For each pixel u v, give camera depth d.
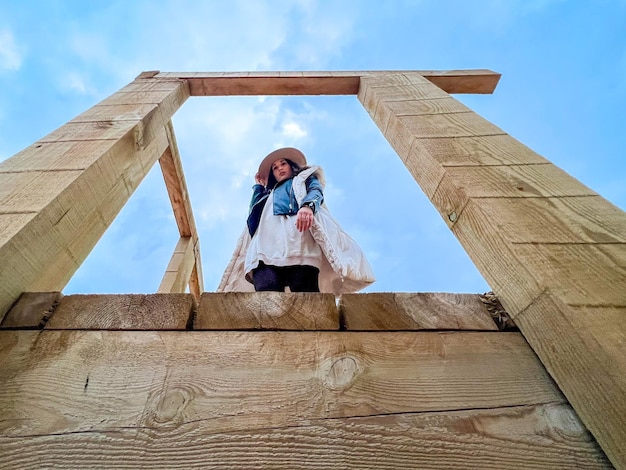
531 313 0.87
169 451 0.66
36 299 0.93
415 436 0.69
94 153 1.34
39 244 1.03
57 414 0.71
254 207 2.01
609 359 0.68
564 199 1.09
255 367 0.80
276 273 1.56
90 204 1.29
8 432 0.68
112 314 0.91
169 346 0.84
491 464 0.66
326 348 0.85
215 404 0.73
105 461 0.65
